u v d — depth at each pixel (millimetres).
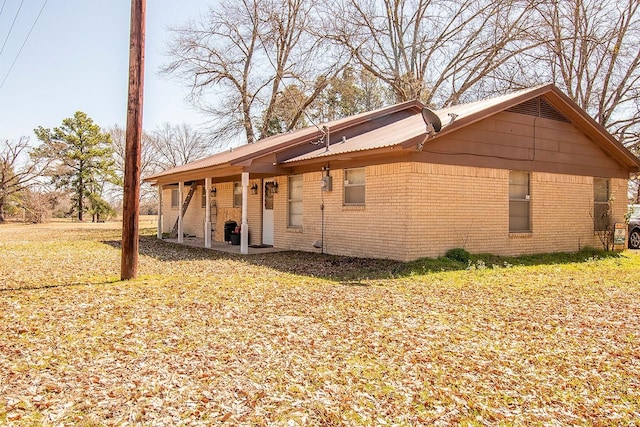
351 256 11805
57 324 5426
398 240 10422
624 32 22141
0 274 9188
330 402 3502
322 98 31016
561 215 12984
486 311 6266
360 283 8289
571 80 23688
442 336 5117
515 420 3277
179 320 5664
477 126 11250
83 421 3133
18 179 41469
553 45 23500
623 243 14164
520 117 12086
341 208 12156
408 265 9797
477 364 4293
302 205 13789
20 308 6180
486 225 11414
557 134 12906
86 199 44031
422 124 11914
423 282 8359
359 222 11570
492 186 11531
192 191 20469
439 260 10305
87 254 13242
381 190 10898
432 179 10484
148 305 6418
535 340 5027
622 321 5836
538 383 3898
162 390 3654
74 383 3746
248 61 30094
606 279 9008
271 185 15188
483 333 5246
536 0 22953
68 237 20578
